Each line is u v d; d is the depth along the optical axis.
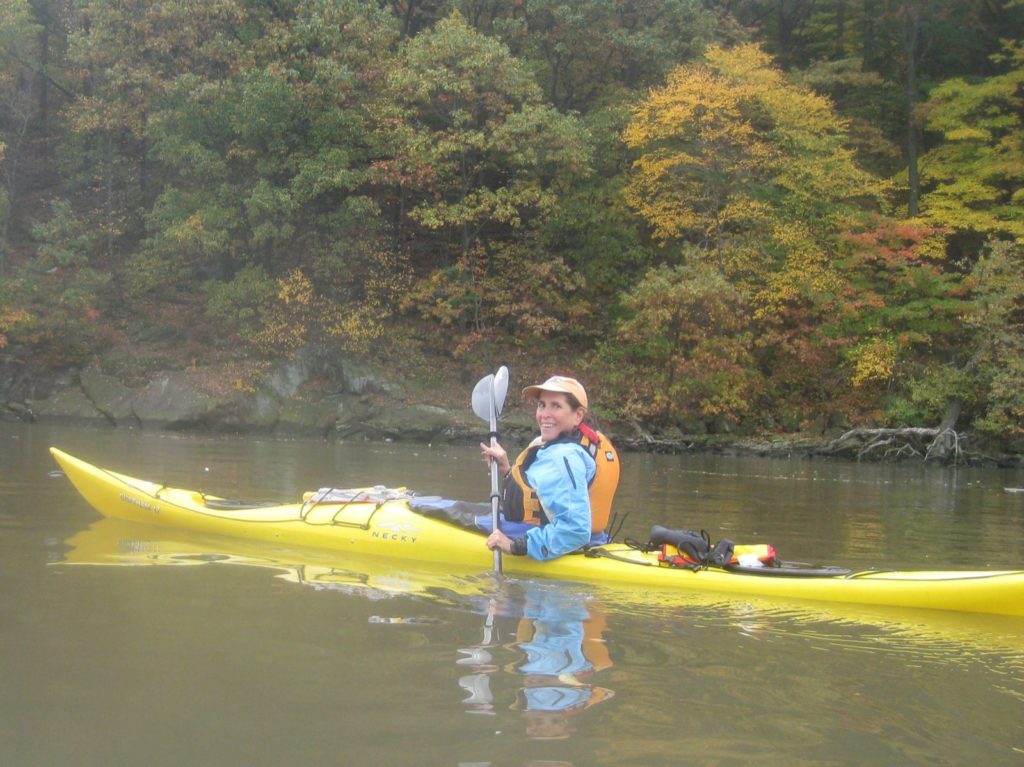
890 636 3.62
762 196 22.48
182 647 3.10
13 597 3.71
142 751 2.26
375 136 20.83
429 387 20.67
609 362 21.25
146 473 9.10
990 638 3.63
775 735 2.49
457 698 2.67
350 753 2.27
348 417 19.05
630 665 3.06
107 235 22.42
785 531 6.84
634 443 19.11
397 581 4.28
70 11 24.19
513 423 18.84
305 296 19.66
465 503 5.05
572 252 22.70
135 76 19.98
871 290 21.31
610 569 4.47
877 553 5.86
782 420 21.16
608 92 24.16
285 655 3.04
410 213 20.86
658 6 23.61
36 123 25.09
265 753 2.26
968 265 24.19
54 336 19.56
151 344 20.41
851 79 24.89
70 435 14.46
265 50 20.20
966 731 2.58
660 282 19.36
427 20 26.16
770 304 20.72
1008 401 18.42
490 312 21.64
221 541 5.22
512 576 4.48
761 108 22.58
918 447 18.88
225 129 20.33
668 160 20.98
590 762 2.26
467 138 20.08
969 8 27.45
